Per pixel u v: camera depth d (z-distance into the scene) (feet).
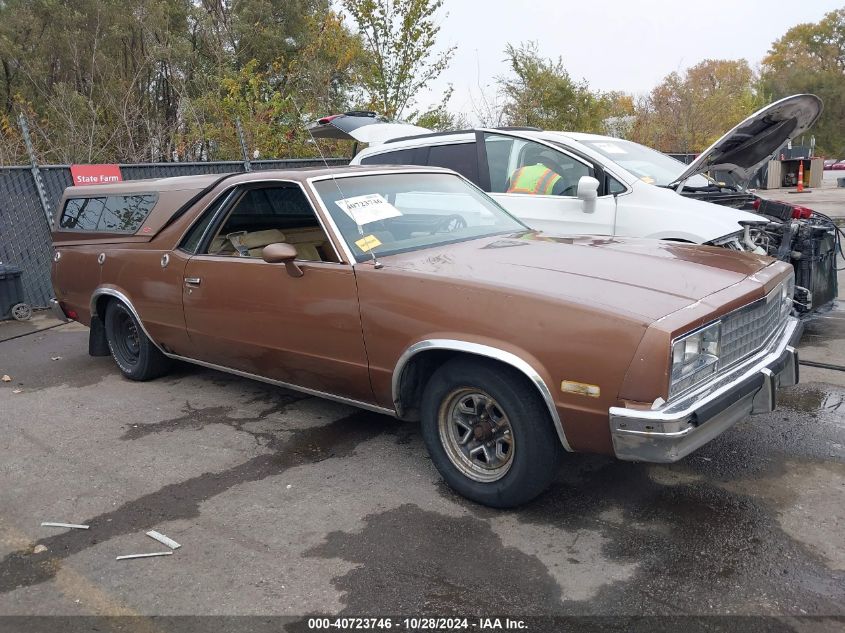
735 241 18.48
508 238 14.03
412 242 13.39
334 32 58.59
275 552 10.33
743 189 23.98
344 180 14.10
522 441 10.39
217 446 14.34
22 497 12.45
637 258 11.97
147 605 9.21
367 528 10.87
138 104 56.24
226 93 57.88
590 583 9.23
